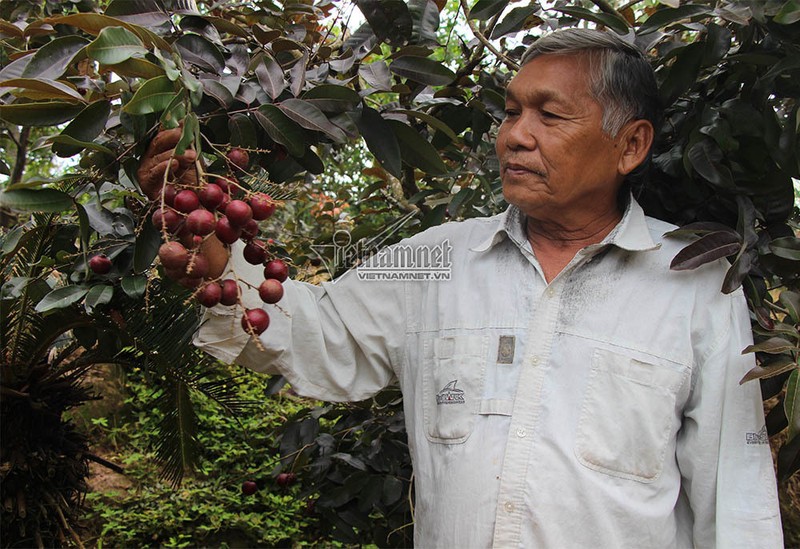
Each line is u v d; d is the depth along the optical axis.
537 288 1.50
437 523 1.44
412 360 1.59
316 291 1.64
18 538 2.16
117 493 3.96
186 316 1.93
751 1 1.54
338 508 2.56
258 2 2.07
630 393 1.39
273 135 1.46
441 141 2.12
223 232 1.17
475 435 1.43
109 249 1.76
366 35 1.85
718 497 1.42
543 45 1.45
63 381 2.23
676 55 1.72
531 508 1.35
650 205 1.82
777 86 1.69
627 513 1.36
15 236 1.79
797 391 1.38
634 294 1.45
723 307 1.46
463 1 1.80
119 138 1.54
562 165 1.42
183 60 1.44
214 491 4.05
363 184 4.57
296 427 2.57
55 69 1.26
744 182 1.66
